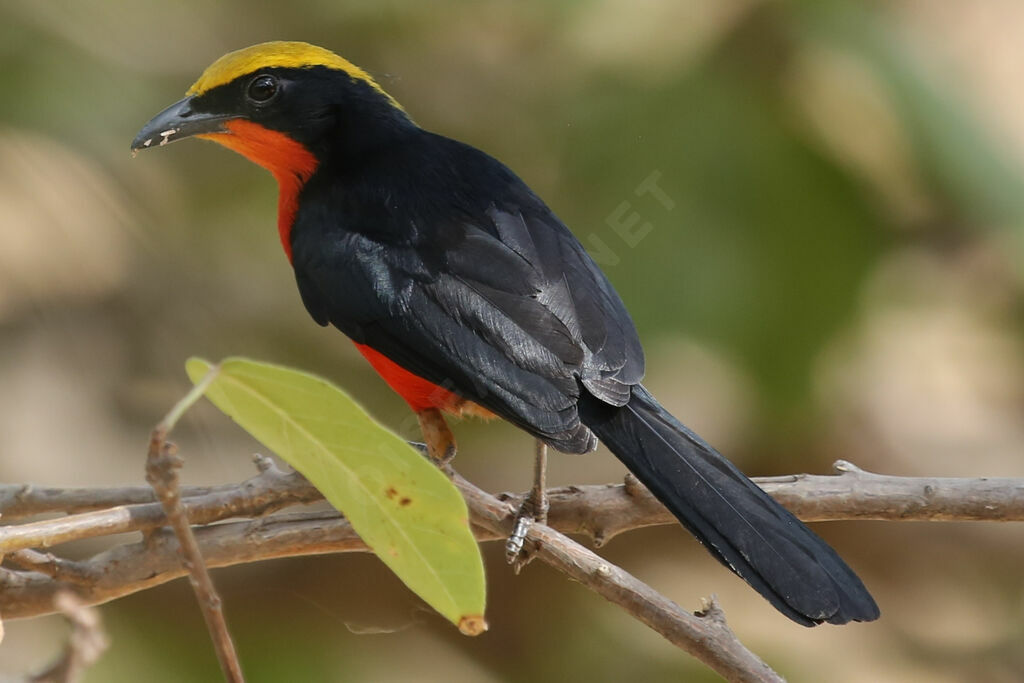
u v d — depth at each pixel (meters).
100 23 13.68
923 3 16.23
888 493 7.57
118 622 11.27
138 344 14.45
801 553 7.21
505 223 8.86
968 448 15.47
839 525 15.87
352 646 11.66
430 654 13.01
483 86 12.78
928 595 15.34
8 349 14.07
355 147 9.40
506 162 12.39
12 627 11.41
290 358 14.67
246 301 14.83
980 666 14.47
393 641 12.59
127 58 13.88
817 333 11.25
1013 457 15.41
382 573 9.49
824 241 11.27
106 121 13.84
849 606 7.07
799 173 11.23
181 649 11.38
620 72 11.57
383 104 9.55
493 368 8.16
